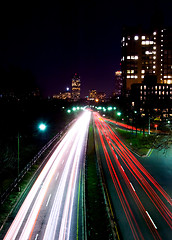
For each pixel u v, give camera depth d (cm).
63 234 1595
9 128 4609
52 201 2142
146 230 1697
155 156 4028
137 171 3150
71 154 4100
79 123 9938
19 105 5547
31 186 2561
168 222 1812
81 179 2752
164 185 2617
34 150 4294
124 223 1791
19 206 2062
